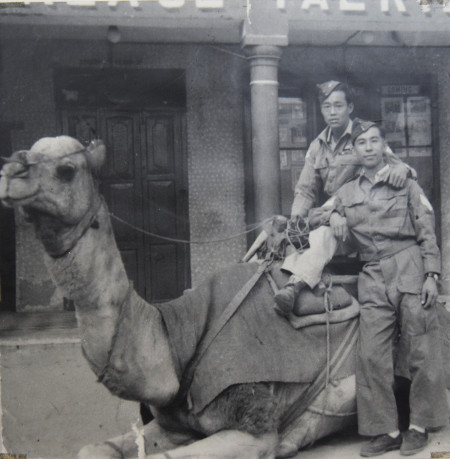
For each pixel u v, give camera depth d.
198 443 2.80
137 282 5.49
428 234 3.26
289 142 5.73
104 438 3.72
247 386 2.88
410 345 3.15
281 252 3.39
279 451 3.04
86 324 2.75
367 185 3.38
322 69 5.54
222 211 5.58
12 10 5.19
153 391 2.84
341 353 3.18
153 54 5.68
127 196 5.54
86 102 5.70
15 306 6.24
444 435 3.28
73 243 2.67
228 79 5.66
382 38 5.43
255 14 5.07
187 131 5.67
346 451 3.16
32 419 3.95
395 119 5.64
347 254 3.51
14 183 2.52
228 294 3.14
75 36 5.56
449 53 5.56
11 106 5.62
